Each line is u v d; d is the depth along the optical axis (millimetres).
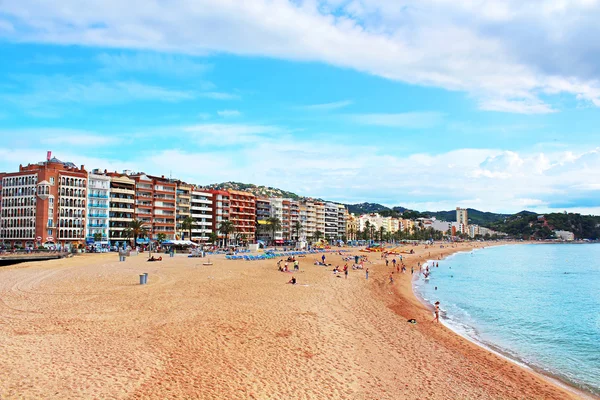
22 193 119500
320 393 19953
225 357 23719
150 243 132875
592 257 192250
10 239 120062
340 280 68750
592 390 26562
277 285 55750
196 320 31688
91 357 22109
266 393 19219
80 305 35906
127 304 36938
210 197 180500
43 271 63625
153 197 149625
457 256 193375
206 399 17984
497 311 53656
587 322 48656
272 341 27562
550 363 32062
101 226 130625
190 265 79125
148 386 18812
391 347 29625
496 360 30656
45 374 19234
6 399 16312
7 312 32219
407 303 52562
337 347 27703
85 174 126562
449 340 34750
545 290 77000
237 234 190375
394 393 21188
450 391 22516
